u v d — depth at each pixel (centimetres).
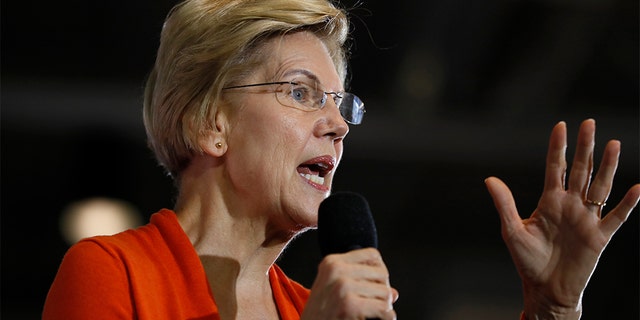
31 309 844
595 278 912
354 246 189
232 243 221
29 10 724
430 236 888
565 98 823
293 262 815
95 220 746
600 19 740
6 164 803
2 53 748
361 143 831
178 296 205
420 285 888
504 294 884
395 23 761
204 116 220
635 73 798
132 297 200
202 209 223
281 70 222
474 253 888
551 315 224
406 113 816
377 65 787
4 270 836
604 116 831
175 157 229
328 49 236
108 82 775
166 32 229
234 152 220
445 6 743
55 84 767
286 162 217
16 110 765
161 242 213
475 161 849
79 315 195
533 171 855
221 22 221
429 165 851
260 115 219
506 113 825
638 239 898
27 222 831
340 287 173
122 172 774
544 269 223
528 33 757
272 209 218
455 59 791
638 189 216
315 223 218
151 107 232
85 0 722
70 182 811
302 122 219
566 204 222
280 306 226
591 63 796
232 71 220
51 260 841
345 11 236
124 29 745
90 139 773
